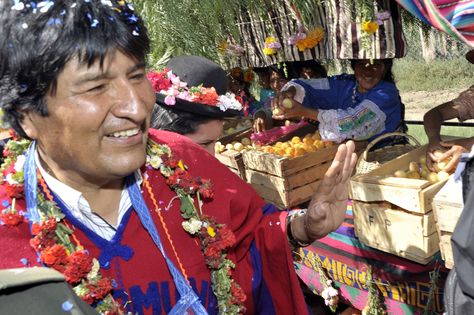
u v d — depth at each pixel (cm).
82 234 115
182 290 121
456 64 1098
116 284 115
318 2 288
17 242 109
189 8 254
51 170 114
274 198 280
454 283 157
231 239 129
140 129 105
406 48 274
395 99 299
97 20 93
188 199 130
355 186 228
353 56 279
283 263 146
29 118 101
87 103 95
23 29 91
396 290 238
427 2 191
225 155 312
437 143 248
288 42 304
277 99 328
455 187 185
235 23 319
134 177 124
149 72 210
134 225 121
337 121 293
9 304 65
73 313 68
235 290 130
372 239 230
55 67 91
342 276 266
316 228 147
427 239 207
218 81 219
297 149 287
